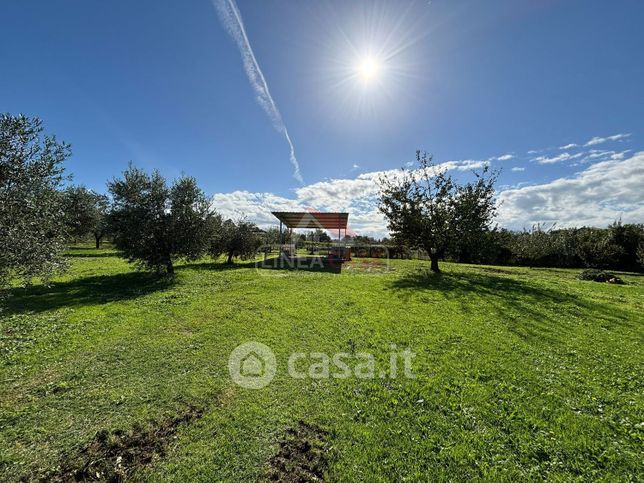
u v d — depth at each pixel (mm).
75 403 3793
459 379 4426
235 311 7871
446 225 15055
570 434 3209
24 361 4906
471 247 15211
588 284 12570
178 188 13719
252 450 3006
